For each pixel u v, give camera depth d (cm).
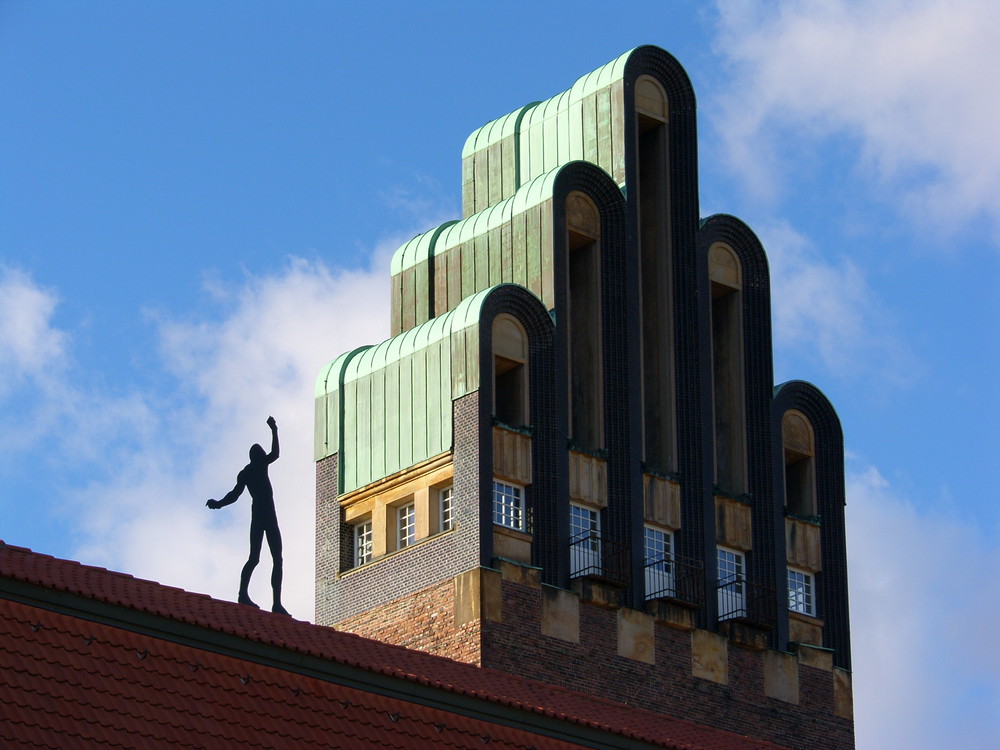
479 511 12400
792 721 13212
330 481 13362
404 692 9081
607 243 13262
